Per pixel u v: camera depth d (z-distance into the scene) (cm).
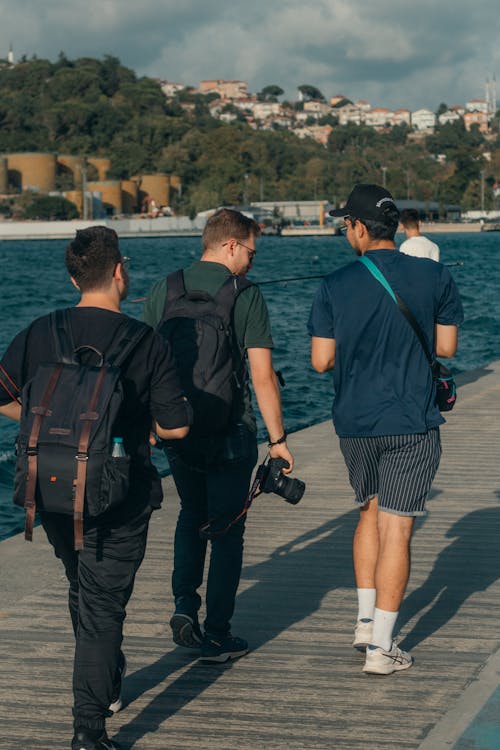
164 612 512
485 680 407
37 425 334
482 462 855
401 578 423
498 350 2444
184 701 407
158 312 437
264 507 718
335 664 441
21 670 436
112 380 336
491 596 524
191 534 455
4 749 367
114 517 350
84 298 365
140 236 19062
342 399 429
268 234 18188
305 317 3266
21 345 359
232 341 424
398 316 419
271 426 431
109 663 354
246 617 502
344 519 684
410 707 395
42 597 532
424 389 421
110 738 375
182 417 357
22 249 14225
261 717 391
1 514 993
